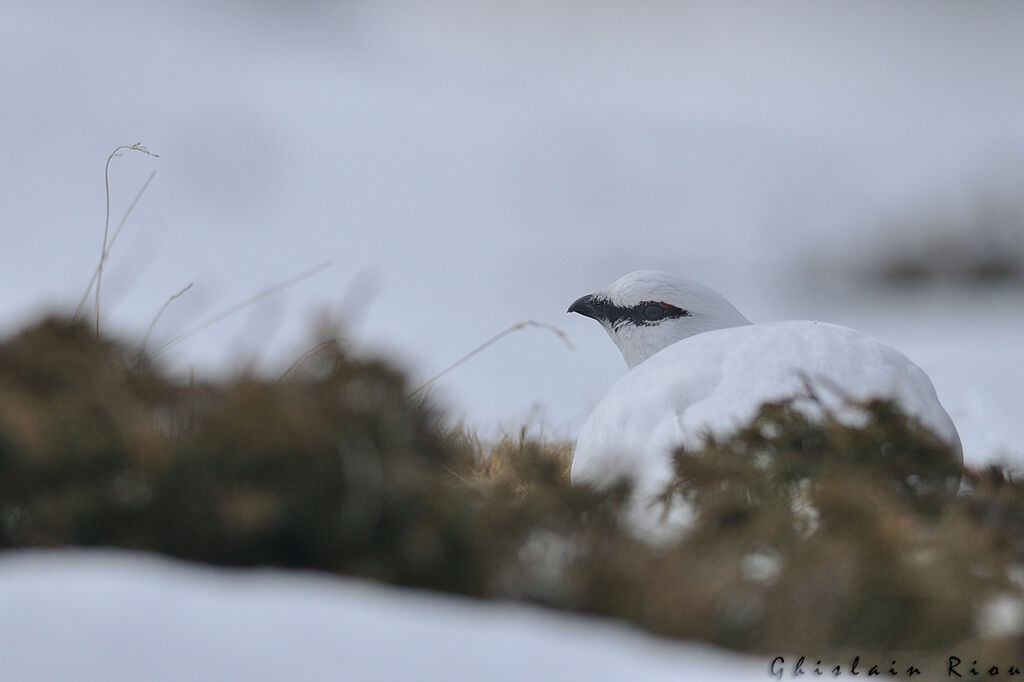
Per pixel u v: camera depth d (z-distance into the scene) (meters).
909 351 31.00
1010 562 7.86
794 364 9.84
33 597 6.25
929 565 7.46
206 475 7.47
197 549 7.35
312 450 7.57
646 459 9.18
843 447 8.80
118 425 7.81
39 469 7.52
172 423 7.95
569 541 7.81
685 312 13.89
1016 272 52.62
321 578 7.30
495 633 6.58
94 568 6.79
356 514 7.45
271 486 7.46
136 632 6.03
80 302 9.30
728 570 7.38
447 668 6.07
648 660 6.64
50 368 8.35
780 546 7.65
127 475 7.55
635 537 7.96
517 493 9.11
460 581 7.43
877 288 52.50
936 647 7.09
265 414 7.65
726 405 9.51
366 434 7.77
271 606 6.45
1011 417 18.83
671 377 9.95
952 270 51.91
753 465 8.62
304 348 8.85
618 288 14.08
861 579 7.26
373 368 8.48
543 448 12.03
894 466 8.71
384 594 7.16
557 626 7.04
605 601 7.35
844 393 9.55
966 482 9.41
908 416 9.06
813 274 53.00
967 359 27.67
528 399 22.20
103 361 8.55
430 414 8.74
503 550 7.62
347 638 6.23
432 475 7.95
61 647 5.85
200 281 48.12
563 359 28.33
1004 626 7.18
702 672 6.59
